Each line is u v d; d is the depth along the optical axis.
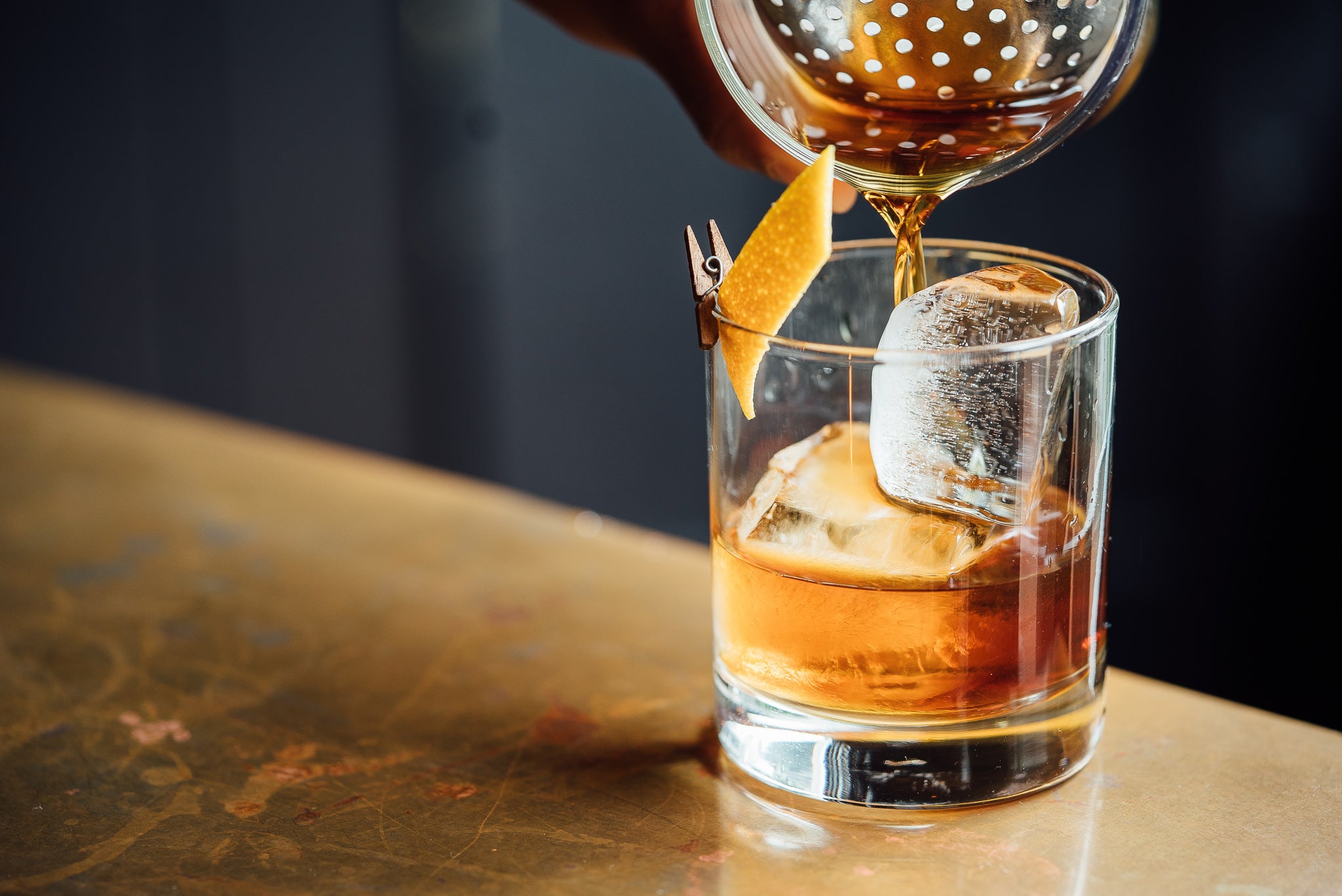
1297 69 1.24
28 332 1.92
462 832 0.53
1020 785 0.52
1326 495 1.30
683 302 1.62
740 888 0.50
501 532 0.71
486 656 0.61
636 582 0.66
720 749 0.56
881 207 0.54
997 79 0.51
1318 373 1.29
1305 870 0.50
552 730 0.57
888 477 0.51
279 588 0.67
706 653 0.61
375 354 1.81
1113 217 1.36
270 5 1.71
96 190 1.84
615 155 1.62
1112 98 0.55
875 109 0.52
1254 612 1.36
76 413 0.93
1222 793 0.53
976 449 0.50
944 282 0.52
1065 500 0.51
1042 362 0.50
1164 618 1.40
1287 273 1.29
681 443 1.67
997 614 0.51
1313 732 0.56
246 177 1.79
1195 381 1.36
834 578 0.51
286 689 0.60
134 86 1.77
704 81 0.60
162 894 0.51
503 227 1.71
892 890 0.50
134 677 0.61
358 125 1.73
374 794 0.54
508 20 1.63
